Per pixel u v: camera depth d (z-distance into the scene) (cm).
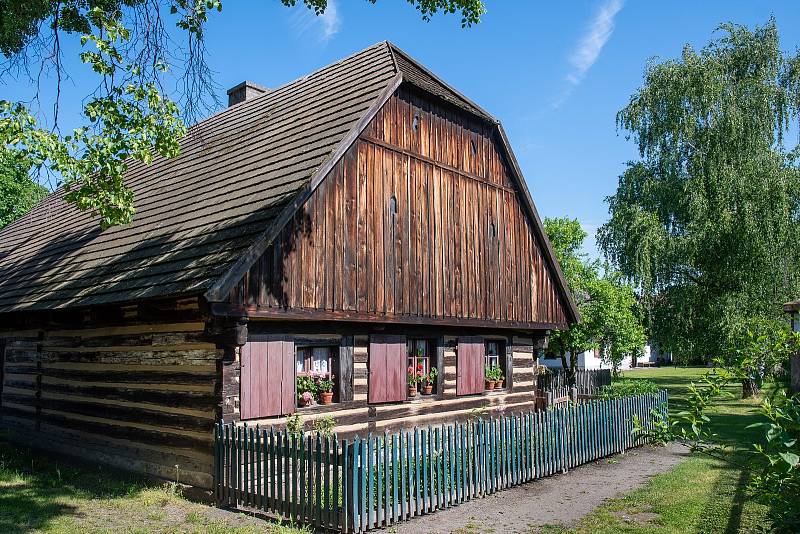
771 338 561
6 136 833
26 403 1485
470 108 1420
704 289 2550
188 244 1084
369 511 805
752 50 2612
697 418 565
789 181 2427
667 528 811
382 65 1308
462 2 1104
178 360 1041
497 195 1506
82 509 882
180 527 800
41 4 995
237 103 1867
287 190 1043
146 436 1094
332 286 1071
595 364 4547
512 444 1070
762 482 527
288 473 844
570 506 931
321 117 1248
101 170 940
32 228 1967
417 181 1280
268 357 1006
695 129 2575
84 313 1283
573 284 2666
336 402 1113
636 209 2603
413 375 1286
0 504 898
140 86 955
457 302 1344
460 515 888
